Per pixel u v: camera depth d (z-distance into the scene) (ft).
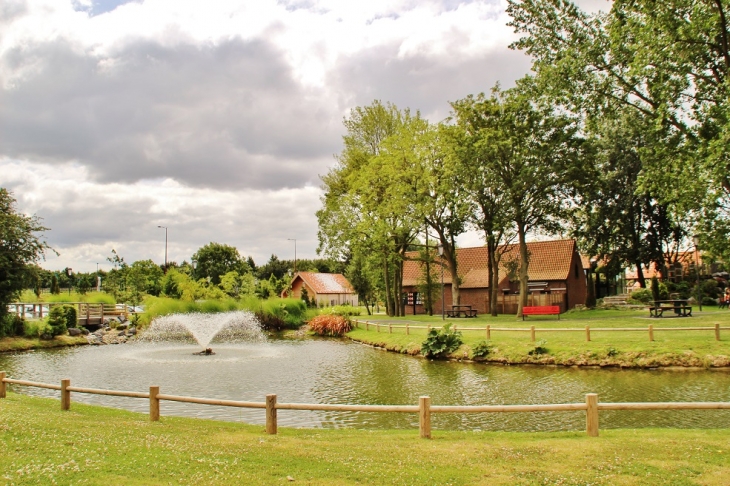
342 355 104.12
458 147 130.00
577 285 178.29
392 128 175.94
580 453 31.94
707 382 65.16
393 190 148.25
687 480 27.71
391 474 28.19
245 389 70.33
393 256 162.30
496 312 145.07
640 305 139.54
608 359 79.41
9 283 122.52
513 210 130.00
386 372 82.07
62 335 134.21
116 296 206.49
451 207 142.92
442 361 91.45
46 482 25.48
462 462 30.32
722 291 150.20
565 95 91.50
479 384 69.87
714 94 80.59
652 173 85.92
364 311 253.44
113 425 39.32
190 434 36.86
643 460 30.63
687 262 165.89
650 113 87.20
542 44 95.81
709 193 76.64
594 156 126.82
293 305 172.24
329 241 172.65
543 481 27.45
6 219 123.85
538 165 123.44
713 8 75.51
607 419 51.85
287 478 27.20
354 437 36.94
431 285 175.52
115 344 132.57
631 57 82.84
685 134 83.35
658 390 61.82
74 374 83.76
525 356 85.15
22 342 122.11
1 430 34.88
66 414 44.14
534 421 51.98
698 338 81.56
